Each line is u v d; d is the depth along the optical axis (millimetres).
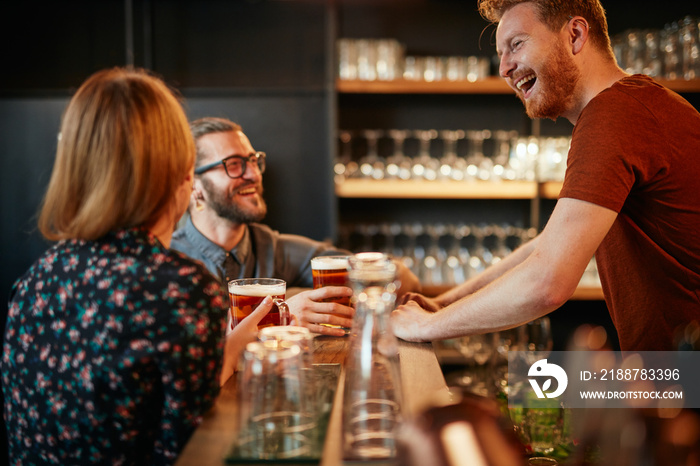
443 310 1278
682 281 1354
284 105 3402
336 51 3012
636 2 3293
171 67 3391
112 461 892
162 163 926
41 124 3381
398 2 3316
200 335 878
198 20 3377
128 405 878
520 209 3398
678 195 1304
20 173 3383
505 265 1614
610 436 725
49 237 963
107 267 904
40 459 918
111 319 874
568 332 3402
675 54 2922
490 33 3316
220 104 3408
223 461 779
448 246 3426
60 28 3375
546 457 1008
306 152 3410
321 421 884
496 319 1206
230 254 1960
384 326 841
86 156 915
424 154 3109
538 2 1364
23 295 957
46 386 904
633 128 1237
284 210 3428
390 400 824
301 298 1343
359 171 3078
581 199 1197
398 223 3418
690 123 1305
